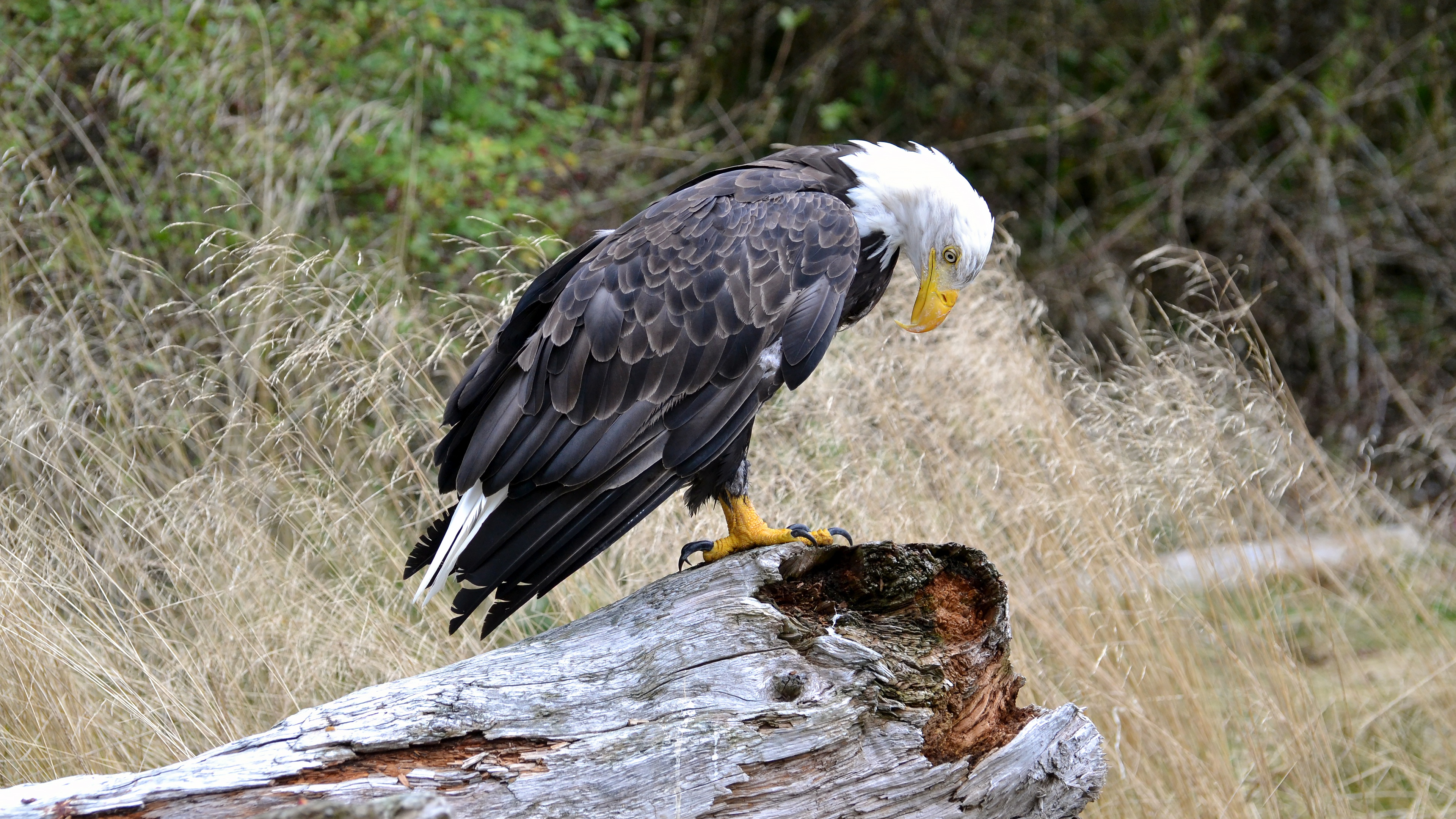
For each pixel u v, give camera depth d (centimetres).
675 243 588
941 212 658
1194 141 1812
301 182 1114
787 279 592
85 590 701
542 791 449
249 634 722
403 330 889
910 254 679
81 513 778
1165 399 828
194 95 1105
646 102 1753
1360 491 1298
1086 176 1845
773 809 468
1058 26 1817
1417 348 1684
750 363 583
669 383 571
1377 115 1822
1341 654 988
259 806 423
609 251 591
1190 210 1742
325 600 746
